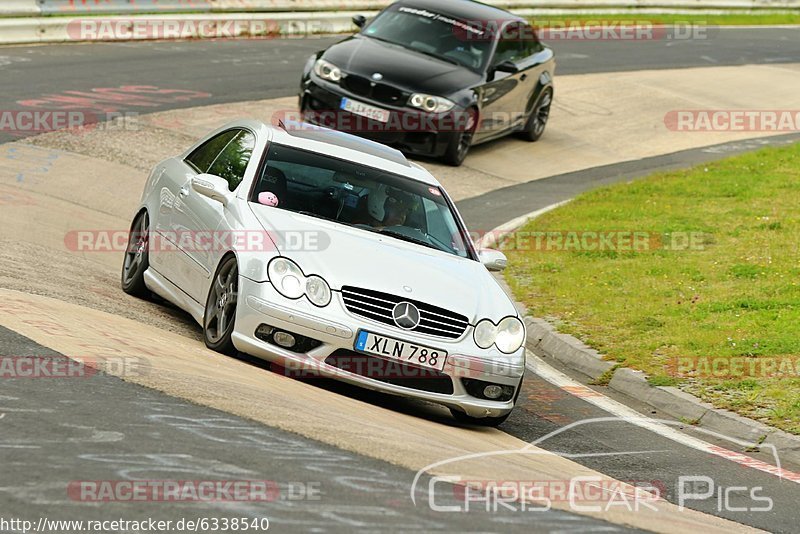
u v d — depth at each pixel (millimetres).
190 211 29422
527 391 31375
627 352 34156
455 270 27547
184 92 64312
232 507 15219
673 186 57875
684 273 42594
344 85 59469
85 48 72375
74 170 47594
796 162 63281
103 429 17797
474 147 67125
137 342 24609
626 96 83688
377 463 18703
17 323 23578
